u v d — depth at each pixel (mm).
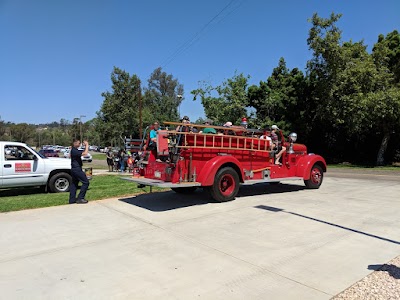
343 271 4285
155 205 8375
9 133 99438
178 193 10117
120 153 22609
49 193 11289
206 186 8406
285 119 31547
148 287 3889
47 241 5637
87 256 4914
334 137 32469
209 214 7340
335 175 17406
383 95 23656
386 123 26281
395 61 27312
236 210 7695
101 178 14867
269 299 3588
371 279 4039
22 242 5602
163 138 7910
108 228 6363
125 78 37219
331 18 25984
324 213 7367
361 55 27109
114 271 4359
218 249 5121
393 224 6473
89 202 8875
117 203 8695
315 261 4617
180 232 6027
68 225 6609
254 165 9445
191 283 3980
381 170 21828
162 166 8117
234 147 8867
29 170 11133
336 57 25875
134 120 36938
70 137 108188
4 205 8445
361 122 25969
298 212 7465
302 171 10633
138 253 5004
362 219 6844
